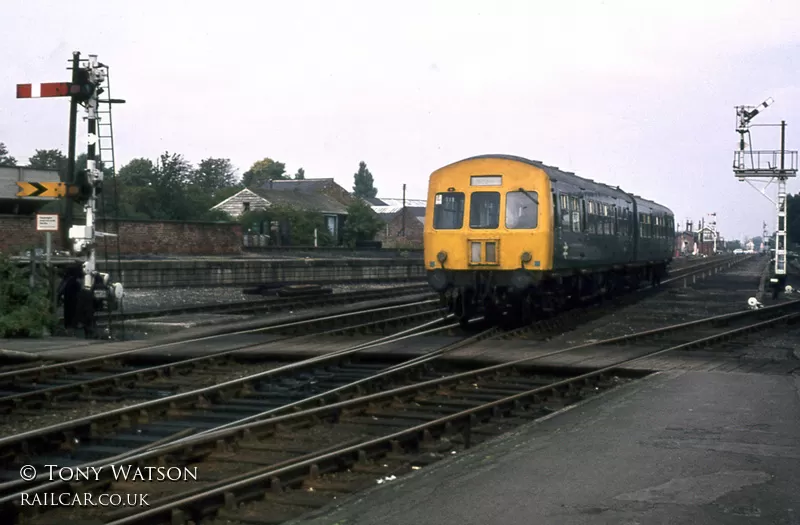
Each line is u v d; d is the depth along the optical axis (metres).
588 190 22.73
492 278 19.06
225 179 96.44
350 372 13.45
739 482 6.55
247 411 10.45
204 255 39.25
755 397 10.38
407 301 27.09
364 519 5.74
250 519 6.36
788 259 68.81
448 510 5.89
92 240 17.84
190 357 14.49
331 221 62.03
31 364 14.01
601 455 7.43
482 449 7.74
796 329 19.69
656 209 34.09
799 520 5.62
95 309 18.02
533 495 6.23
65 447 8.62
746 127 32.22
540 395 11.37
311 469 7.37
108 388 11.81
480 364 13.94
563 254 19.88
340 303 27.42
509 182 19.00
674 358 14.21
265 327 18.83
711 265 69.12
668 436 8.20
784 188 31.42
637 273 32.59
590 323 21.06
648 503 6.00
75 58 16.98
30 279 18.12
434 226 19.62
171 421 9.91
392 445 8.34
